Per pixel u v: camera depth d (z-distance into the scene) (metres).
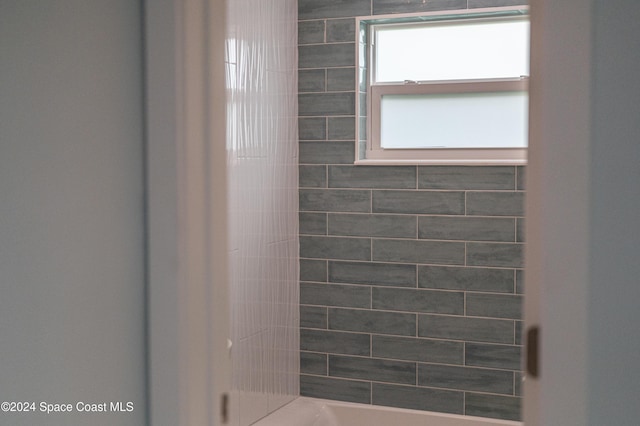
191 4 1.27
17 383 1.08
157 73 1.27
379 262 3.97
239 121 3.47
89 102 1.18
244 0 3.49
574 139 0.99
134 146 1.28
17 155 1.06
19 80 1.06
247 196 3.56
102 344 1.23
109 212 1.23
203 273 1.32
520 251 3.72
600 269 0.99
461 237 3.82
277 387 3.92
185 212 1.28
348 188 4.01
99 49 1.20
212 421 1.34
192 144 1.28
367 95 4.07
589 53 0.98
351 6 3.95
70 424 1.17
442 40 3.94
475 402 3.84
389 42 4.05
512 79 3.78
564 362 1.02
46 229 1.11
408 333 3.94
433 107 3.95
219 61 1.33
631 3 0.96
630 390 0.99
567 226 1.00
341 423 4.03
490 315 3.79
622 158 0.97
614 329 0.99
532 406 1.07
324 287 4.09
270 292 3.81
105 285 1.23
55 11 1.12
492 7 3.71
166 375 1.30
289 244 4.01
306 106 4.07
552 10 0.99
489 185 3.76
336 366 4.10
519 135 3.79
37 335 1.11
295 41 4.02
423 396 3.94
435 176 3.85
